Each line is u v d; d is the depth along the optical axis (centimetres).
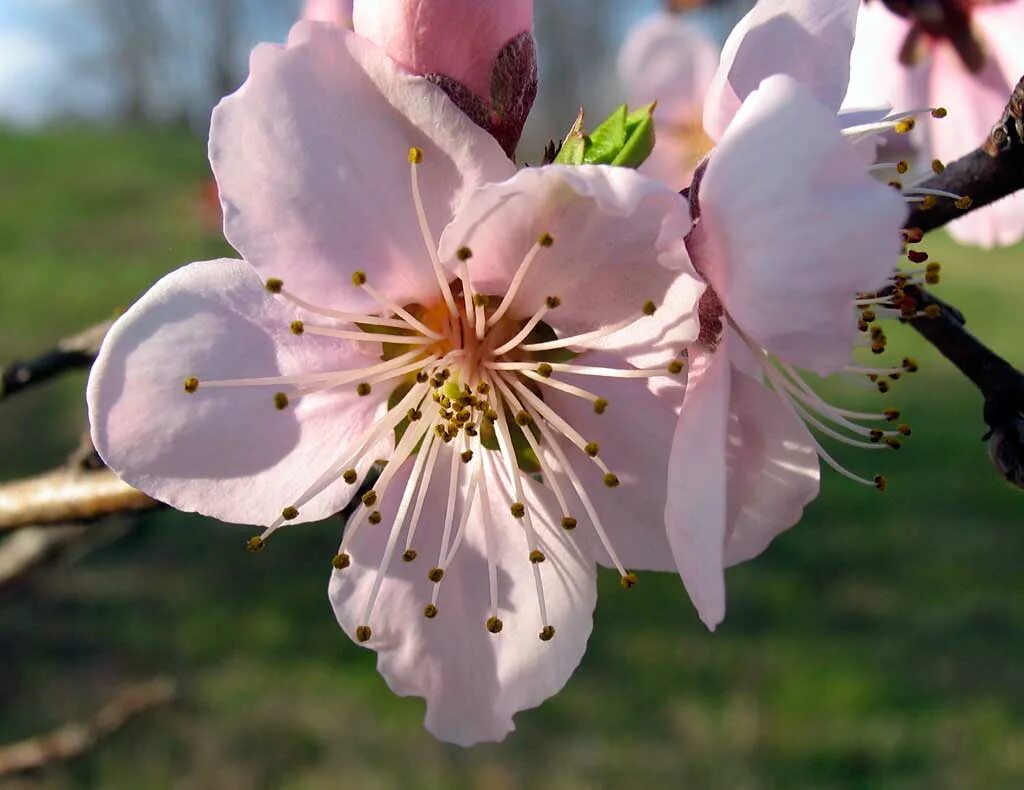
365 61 8
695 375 9
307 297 9
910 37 12
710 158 8
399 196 9
